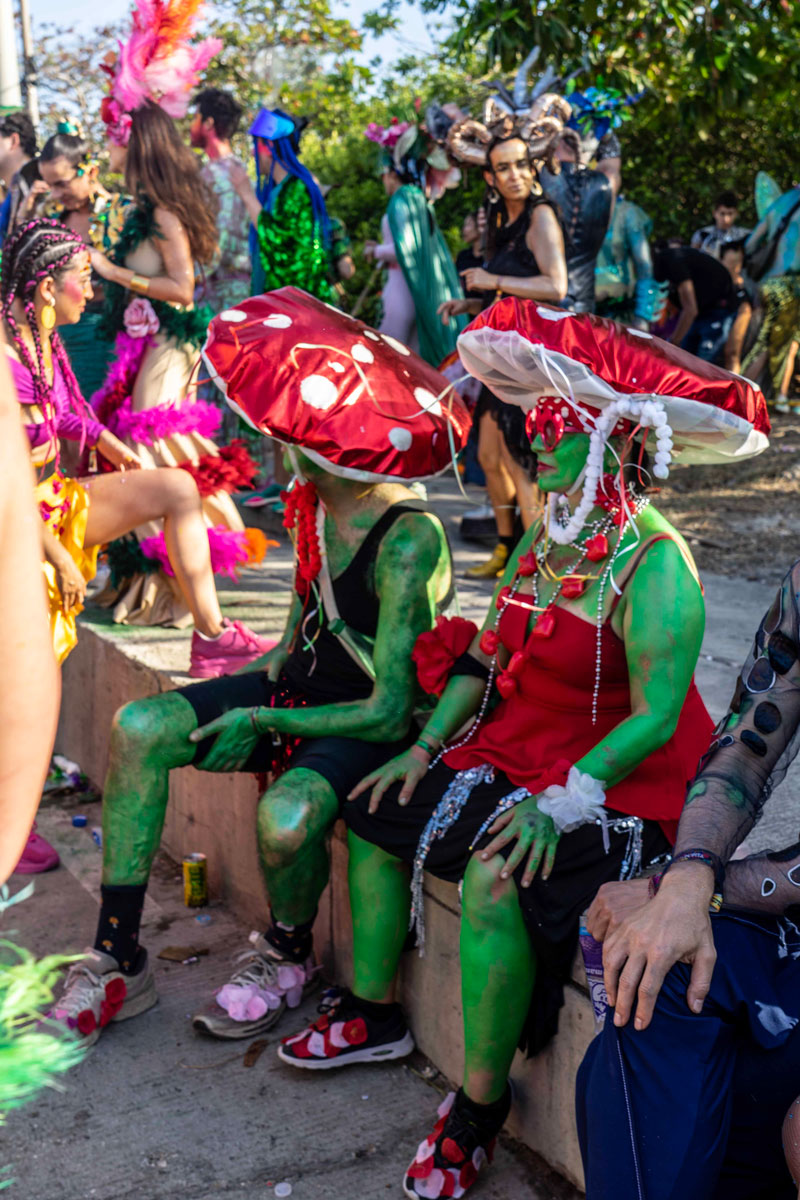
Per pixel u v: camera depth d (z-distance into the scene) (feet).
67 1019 9.26
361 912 8.88
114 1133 8.43
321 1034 9.08
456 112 22.00
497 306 7.45
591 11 23.79
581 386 7.11
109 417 14.66
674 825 7.42
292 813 8.70
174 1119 8.59
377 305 37.65
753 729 6.13
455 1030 8.75
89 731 15.38
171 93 14.32
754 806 6.07
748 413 7.28
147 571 15.17
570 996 7.52
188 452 14.64
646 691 7.18
